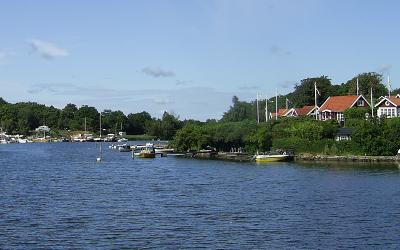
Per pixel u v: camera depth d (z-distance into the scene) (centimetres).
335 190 7094
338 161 12081
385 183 7725
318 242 4272
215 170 10894
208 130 16438
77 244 4309
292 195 6744
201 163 13088
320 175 9100
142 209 5897
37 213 5694
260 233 4606
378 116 13938
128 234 4634
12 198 6888
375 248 4075
